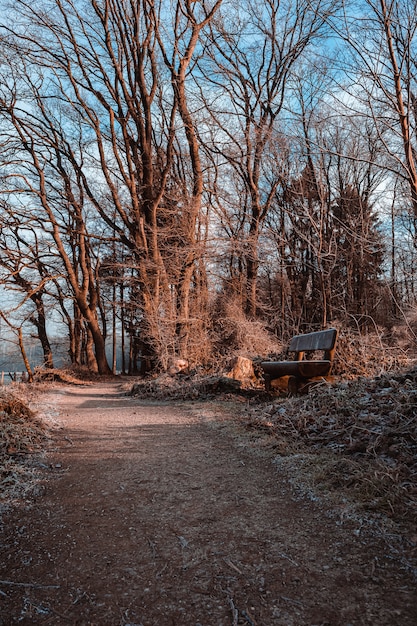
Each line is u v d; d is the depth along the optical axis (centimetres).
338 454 389
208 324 1436
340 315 1658
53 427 589
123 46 1614
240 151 1811
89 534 270
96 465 414
